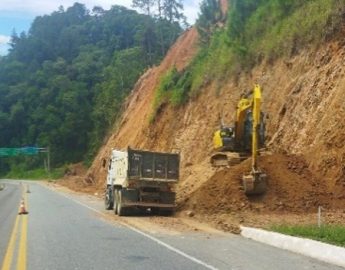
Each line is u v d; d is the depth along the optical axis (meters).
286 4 33.69
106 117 100.62
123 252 13.08
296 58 30.44
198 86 43.34
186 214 23.41
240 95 35.56
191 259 11.98
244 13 38.78
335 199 21.97
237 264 11.33
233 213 22.31
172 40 108.31
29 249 13.61
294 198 22.36
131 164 24.47
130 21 156.75
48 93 134.38
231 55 39.00
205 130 38.19
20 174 127.62
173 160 24.98
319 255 12.05
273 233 14.60
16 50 165.50
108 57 144.50
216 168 27.00
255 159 23.02
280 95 30.28
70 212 26.33
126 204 24.25
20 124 136.88
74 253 12.94
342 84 24.81
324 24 28.44
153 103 53.25
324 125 24.62
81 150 124.56
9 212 26.72
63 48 160.75
